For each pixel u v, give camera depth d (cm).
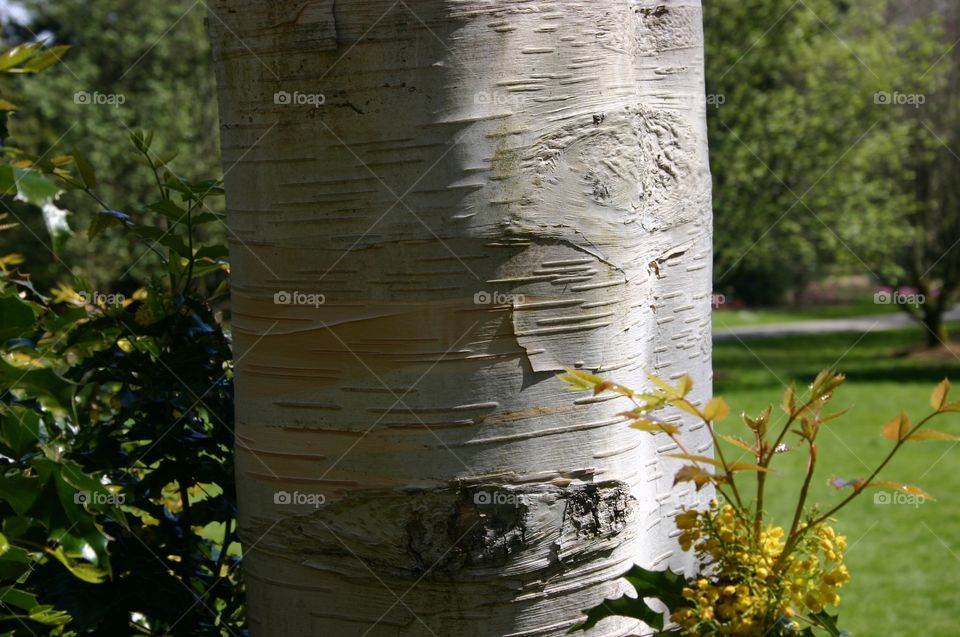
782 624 129
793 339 1559
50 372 140
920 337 1515
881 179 1274
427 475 138
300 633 146
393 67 135
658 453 161
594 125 141
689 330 166
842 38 1188
